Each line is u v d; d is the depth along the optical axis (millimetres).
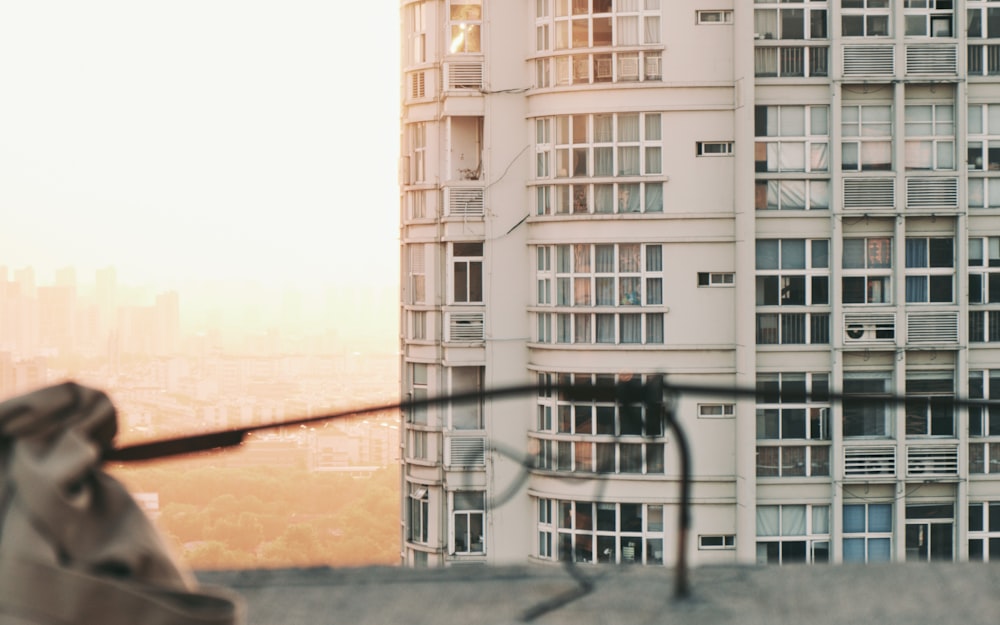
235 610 2619
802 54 35812
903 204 35531
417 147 38188
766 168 35938
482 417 37500
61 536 2615
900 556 35031
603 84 36031
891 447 35156
